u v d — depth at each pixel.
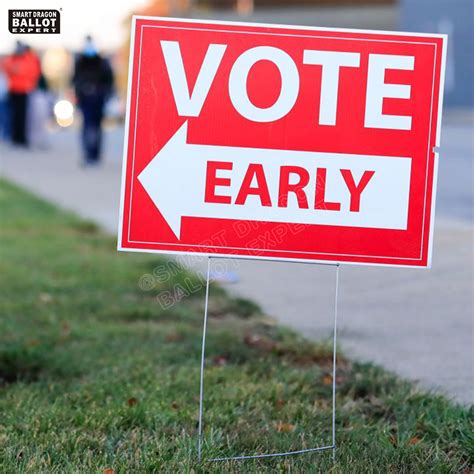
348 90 4.75
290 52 4.75
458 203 14.99
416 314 8.41
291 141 4.76
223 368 6.50
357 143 4.75
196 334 7.63
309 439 5.10
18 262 11.05
